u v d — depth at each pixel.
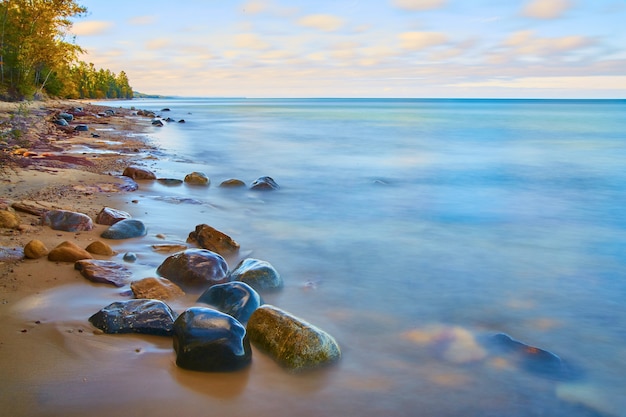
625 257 7.30
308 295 5.43
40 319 4.08
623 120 53.47
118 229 6.61
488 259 7.07
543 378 3.85
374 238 7.99
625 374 3.99
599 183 14.31
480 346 4.32
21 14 52.16
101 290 4.78
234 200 10.33
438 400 3.47
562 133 33.91
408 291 5.69
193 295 4.93
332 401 3.38
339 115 62.72
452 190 12.91
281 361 3.73
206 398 3.24
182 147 20.48
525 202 11.52
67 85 77.50
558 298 5.63
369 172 15.55
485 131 35.19
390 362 3.99
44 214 6.75
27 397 3.06
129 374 3.40
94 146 17.41
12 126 17.73
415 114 69.31
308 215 9.52
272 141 25.42
